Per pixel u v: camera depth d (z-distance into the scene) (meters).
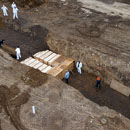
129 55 12.99
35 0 20.67
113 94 12.44
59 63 13.83
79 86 12.95
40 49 15.62
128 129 8.86
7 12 19.53
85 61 13.63
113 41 14.45
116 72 12.45
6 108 9.70
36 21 17.62
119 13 18.80
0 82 11.21
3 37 16.81
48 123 9.01
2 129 8.70
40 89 10.84
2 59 13.20
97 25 16.53
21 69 12.32
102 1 21.88
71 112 9.58
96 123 9.06
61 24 16.86
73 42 14.41
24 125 8.91
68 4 20.91
